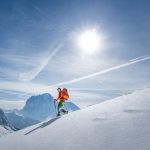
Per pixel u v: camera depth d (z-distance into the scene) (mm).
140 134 4957
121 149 4488
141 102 8523
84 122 8164
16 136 10445
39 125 11641
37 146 7031
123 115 7238
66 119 10219
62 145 6164
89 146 5312
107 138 5430
